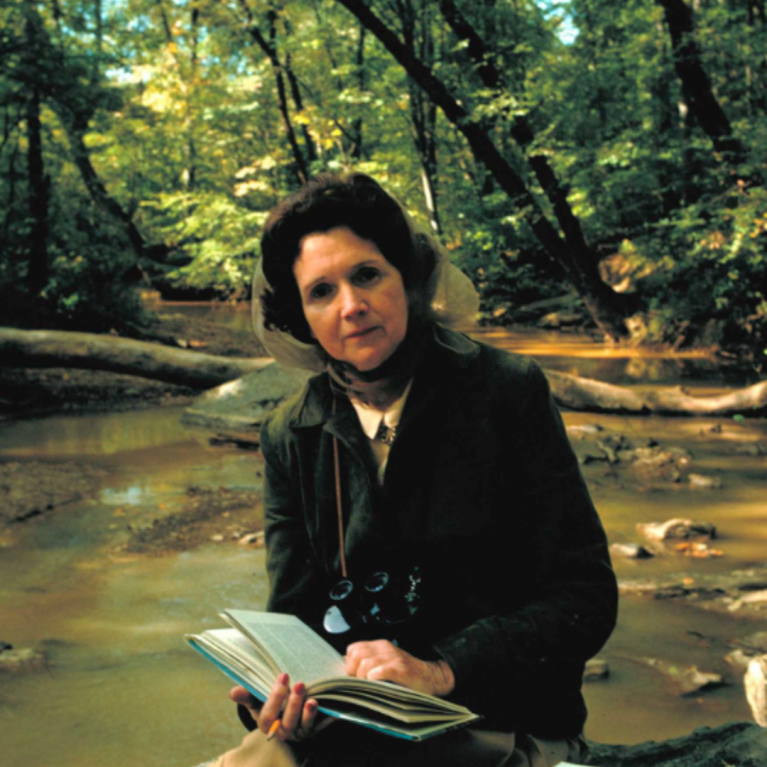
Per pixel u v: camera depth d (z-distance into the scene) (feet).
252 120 75.97
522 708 4.87
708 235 45.75
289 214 4.90
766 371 44.88
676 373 44.68
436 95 48.75
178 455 28.40
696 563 17.71
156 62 72.54
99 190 79.00
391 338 4.83
